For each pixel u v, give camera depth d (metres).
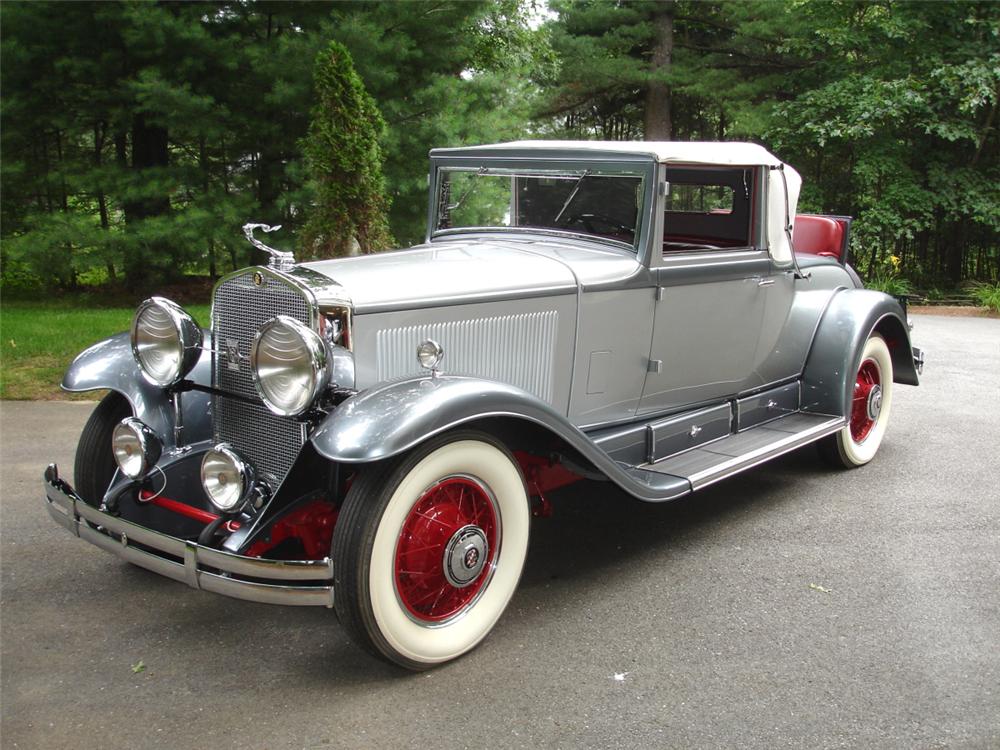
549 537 4.11
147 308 3.33
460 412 2.75
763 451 4.16
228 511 2.93
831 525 4.24
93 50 10.73
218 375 3.35
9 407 6.14
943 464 5.19
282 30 11.15
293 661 3.01
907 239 15.63
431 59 11.57
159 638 3.16
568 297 3.55
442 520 2.91
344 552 2.68
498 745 2.52
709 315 4.14
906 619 3.28
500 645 3.11
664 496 3.52
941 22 14.27
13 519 4.21
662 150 3.71
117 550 2.99
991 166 14.77
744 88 16.95
